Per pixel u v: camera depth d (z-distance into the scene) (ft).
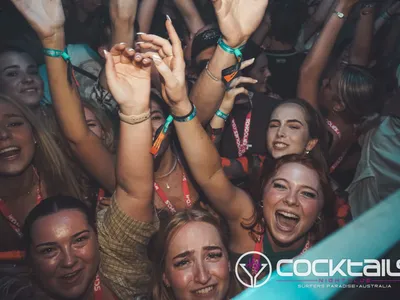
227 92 4.12
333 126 5.21
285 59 6.01
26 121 3.88
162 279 3.41
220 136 4.22
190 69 4.89
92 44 5.70
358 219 4.59
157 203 4.16
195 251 3.27
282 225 3.70
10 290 3.43
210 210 4.09
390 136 4.91
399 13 6.29
